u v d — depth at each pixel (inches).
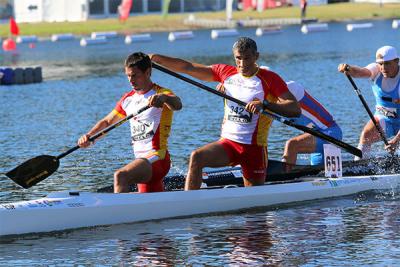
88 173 1851.6
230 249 1229.7
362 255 1187.3
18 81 4192.9
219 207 1453.0
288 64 4894.2
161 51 6456.7
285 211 1465.3
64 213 1331.2
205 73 1470.2
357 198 1566.2
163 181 1569.9
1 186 1716.3
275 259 1175.6
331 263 1153.4
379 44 6373.0
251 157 1455.5
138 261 1177.4
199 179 1440.7
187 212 1428.4
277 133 2329.0
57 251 1226.0
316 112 1710.1
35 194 1640.0
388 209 1472.7
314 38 7480.3
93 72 4793.3
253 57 1408.7
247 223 1381.6
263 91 1413.6
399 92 1755.7
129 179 1365.7
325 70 4367.6
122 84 4023.1
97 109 3058.6
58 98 3459.6
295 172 1644.9
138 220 1387.8
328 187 1574.8
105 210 1359.5
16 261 1182.3
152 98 1300.4
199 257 1192.2
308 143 1712.6
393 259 1165.1
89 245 1256.2
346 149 1565.0
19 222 1300.4
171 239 1285.7
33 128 2588.6
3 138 2388.0
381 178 1646.2
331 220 1397.6
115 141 2268.7
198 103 3070.9
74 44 7672.2
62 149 2181.3
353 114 2674.7
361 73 1750.7
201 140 2252.7
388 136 1817.2
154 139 1364.4
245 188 1481.3
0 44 7859.3
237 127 1439.5
